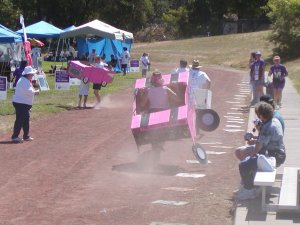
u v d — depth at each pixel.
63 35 40.34
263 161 8.80
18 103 14.59
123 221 8.13
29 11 74.31
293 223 7.71
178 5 92.44
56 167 11.66
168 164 12.02
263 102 9.48
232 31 80.62
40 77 27.64
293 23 50.00
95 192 9.74
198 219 8.23
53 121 18.45
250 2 79.69
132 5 78.88
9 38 28.95
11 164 11.94
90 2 76.44
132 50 68.06
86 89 21.98
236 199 8.95
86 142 14.59
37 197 9.41
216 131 16.30
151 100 12.05
